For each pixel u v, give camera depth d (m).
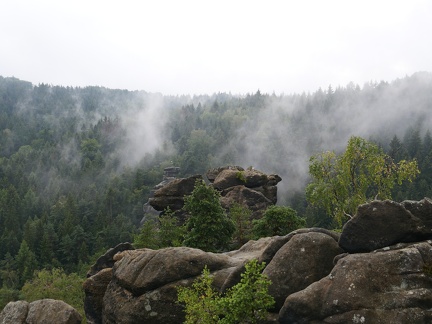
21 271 102.50
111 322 24.03
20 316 26.52
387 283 15.24
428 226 16.83
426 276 15.24
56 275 58.22
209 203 38.66
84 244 114.88
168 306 21.86
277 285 17.70
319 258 18.03
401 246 16.48
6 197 155.38
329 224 124.06
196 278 22.27
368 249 16.95
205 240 38.06
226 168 67.06
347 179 39.16
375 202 17.17
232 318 16.11
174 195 57.22
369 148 38.75
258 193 58.56
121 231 130.62
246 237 48.84
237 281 19.75
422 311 14.41
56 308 26.52
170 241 48.81
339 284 15.62
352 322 14.64
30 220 137.12
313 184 41.03
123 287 24.25
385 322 14.29
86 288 27.81
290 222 42.38
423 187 137.88
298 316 15.79
